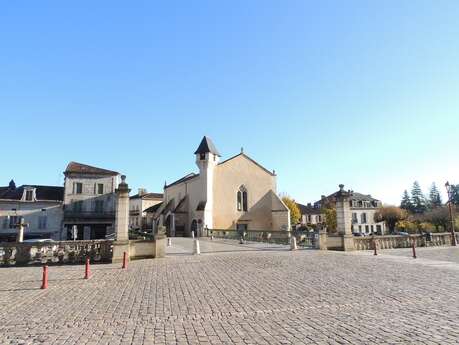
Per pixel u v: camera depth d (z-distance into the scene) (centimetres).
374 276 1252
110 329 675
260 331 646
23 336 637
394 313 752
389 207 6906
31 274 1466
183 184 5916
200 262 1773
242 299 920
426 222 5722
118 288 1115
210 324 698
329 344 569
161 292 1033
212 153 5234
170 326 688
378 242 2469
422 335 602
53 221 4509
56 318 761
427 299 877
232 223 5225
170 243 3381
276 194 5469
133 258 1931
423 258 1831
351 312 769
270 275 1323
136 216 8731
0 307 871
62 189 4941
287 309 807
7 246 1762
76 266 1717
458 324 661
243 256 2036
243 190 5397
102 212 4766
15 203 4391
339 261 1725
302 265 1592
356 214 7681
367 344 565
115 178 4909
